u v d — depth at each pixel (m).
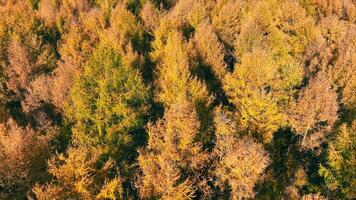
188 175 37.22
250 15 70.31
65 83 51.09
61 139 47.59
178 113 35.88
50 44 72.00
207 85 53.56
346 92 49.78
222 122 38.41
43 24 76.31
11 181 36.06
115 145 44.22
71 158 32.47
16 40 64.38
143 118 49.31
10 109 57.12
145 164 35.44
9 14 77.56
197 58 58.69
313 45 62.19
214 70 56.31
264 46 60.56
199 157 36.62
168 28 65.62
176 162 35.97
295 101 46.22
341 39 63.41
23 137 37.22
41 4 87.38
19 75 59.41
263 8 73.06
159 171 34.88
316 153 45.66
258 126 43.84
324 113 44.31
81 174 32.53
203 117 43.59
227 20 70.06
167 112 40.41
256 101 42.78
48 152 38.53
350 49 55.75
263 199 39.69
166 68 52.34
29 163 36.59
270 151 44.84
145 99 50.00
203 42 58.44
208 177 37.47
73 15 81.12
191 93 46.88
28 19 76.06
